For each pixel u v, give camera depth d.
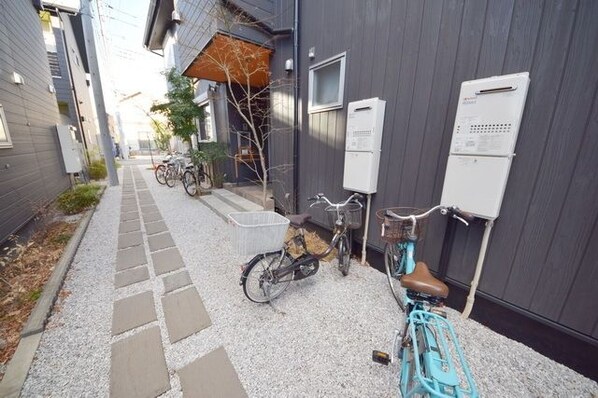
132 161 16.52
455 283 1.92
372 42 2.24
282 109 3.56
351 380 1.40
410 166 2.10
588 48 1.21
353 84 2.49
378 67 2.22
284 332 1.74
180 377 1.39
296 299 2.11
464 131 1.57
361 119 2.27
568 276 1.41
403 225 1.66
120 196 6.00
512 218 1.58
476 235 1.76
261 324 1.81
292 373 1.44
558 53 1.30
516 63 1.45
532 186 1.47
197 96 7.05
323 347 1.62
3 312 1.85
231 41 3.17
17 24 4.11
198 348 1.59
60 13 7.71
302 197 3.49
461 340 1.68
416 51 1.92
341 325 1.81
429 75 1.87
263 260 2.02
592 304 1.35
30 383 1.34
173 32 7.44
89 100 12.12
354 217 2.26
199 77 4.77
